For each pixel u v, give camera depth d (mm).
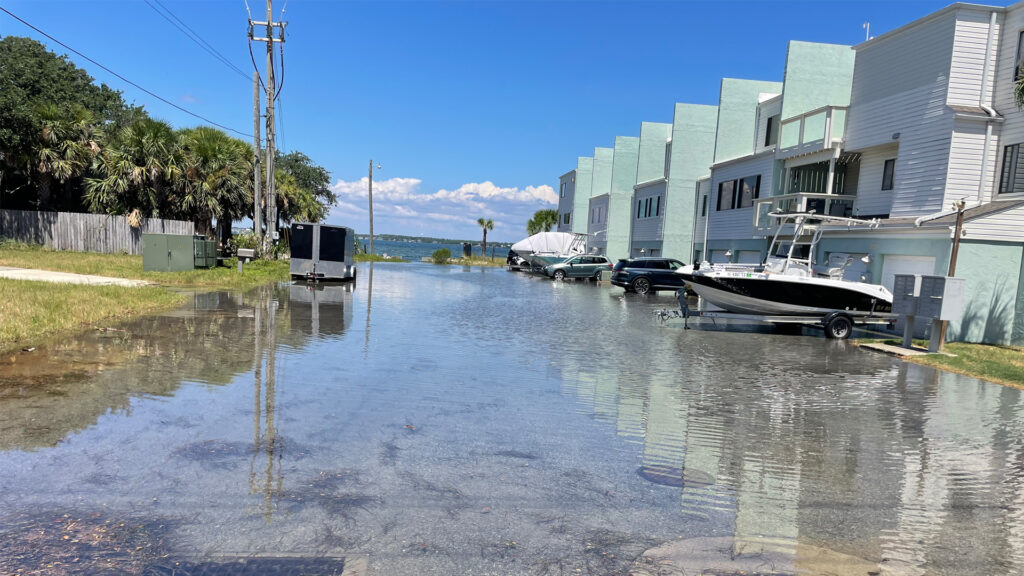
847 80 21688
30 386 6297
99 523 3402
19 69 28531
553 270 34156
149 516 3510
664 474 4613
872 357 11125
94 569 2930
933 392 8070
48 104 26703
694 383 8086
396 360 8656
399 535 3432
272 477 4156
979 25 14805
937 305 11234
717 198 26625
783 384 8273
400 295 19734
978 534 3756
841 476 4715
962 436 5941
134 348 8531
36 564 2951
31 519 3412
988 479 4742
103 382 6551
